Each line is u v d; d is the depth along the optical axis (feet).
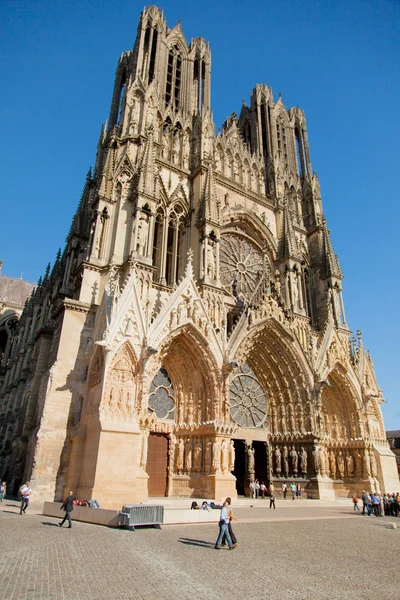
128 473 93.09
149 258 128.06
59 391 107.65
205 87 197.57
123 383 102.58
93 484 88.43
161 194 150.30
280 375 147.84
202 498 109.40
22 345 218.38
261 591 35.55
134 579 37.83
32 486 97.60
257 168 193.47
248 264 169.58
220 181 171.32
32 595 32.40
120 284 124.57
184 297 124.06
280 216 183.93
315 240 198.18
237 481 144.36
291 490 131.95
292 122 233.55
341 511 115.34
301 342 153.79
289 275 167.02
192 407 123.44
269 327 145.38
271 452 142.82
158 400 123.65
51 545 51.98
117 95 194.39
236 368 134.72
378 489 143.74
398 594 35.81
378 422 159.94
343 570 44.70
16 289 350.23
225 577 39.73
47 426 103.71
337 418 157.58
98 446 91.76
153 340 112.27
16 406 173.58
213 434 115.34
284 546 57.88
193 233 150.00
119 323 106.63
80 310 118.42
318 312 184.24
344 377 156.56
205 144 166.71
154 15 192.85
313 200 206.18
